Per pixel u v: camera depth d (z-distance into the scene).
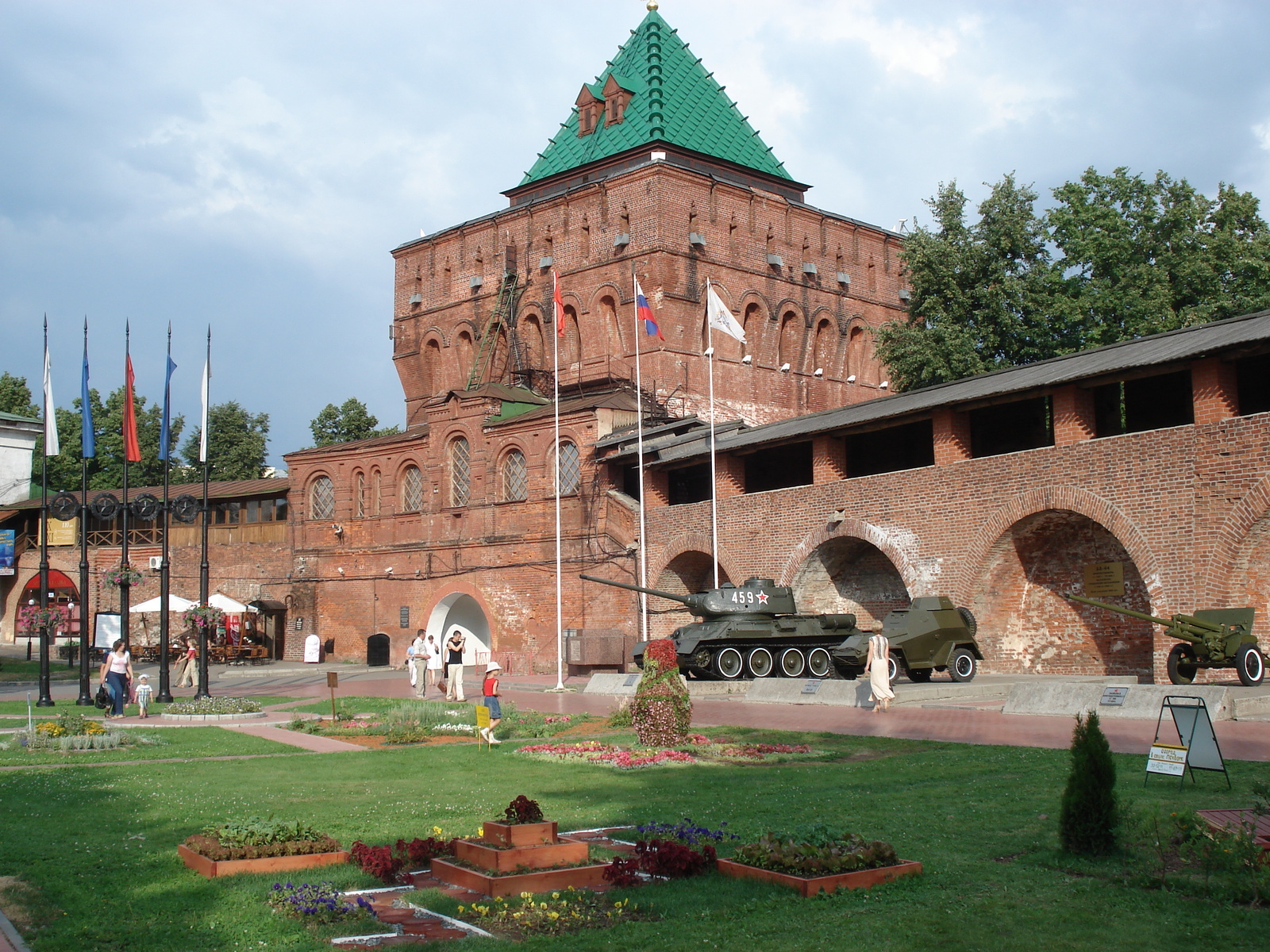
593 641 39.22
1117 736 17.42
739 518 35.88
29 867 10.34
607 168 48.34
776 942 7.88
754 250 47.53
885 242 52.91
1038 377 28.38
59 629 55.53
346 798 13.95
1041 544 30.12
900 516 31.03
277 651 53.19
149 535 56.31
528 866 9.67
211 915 8.73
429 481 46.91
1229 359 24.33
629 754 17.38
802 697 26.22
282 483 53.59
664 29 51.75
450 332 52.38
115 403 75.56
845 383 50.81
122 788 14.99
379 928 8.41
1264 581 24.09
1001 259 44.72
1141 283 41.91
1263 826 10.25
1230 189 44.50
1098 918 8.29
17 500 58.50
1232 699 18.88
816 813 12.19
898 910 8.55
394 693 34.09
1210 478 24.08
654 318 44.19
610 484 40.66
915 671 27.70
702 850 9.95
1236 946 7.70
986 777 14.22
